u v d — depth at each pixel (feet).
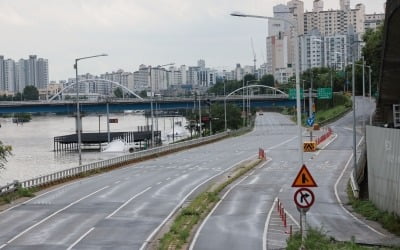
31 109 554.87
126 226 132.67
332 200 167.73
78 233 124.88
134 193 185.26
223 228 129.80
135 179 222.28
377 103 182.50
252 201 169.37
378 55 423.23
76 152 498.28
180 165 271.90
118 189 194.90
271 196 177.58
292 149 335.88
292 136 455.22
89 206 160.86
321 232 106.63
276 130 554.46
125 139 538.47
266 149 342.03
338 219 135.85
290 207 157.28
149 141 556.51
